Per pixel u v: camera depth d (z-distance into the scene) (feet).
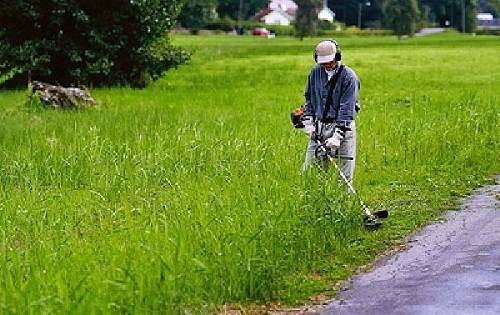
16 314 31.76
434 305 36.45
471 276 40.14
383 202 56.29
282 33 651.25
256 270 37.96
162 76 156.56
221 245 38.83
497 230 48.62
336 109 51.03
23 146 72.02
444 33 650.84
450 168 67.05
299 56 262.67
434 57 249.75
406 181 62.80
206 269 36.55
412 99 114.42
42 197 53.83
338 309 36.55
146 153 66.49
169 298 34.32
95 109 103.04
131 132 79.92
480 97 113.19
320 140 51.52
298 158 62.54
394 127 81.35
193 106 109.60
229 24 635.66
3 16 141.69
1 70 140.56
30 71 140.05
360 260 43.57
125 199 53.62
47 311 31.68
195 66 209.05
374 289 39.04
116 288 33.86
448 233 48.29
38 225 45.52
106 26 143.54
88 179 60.29
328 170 52.19
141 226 43.45
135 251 38.17
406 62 223.10
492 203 55.98
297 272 41.04
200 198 48.08
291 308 36.86
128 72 148.66
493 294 37.52
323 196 46.80
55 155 66.03
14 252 39.06
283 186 49.96
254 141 70.38
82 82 143.33
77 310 32.04
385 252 45.01
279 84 150.92
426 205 55.21
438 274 40.73
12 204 50.85
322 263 42.78
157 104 112.78
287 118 91.61
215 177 56.18
